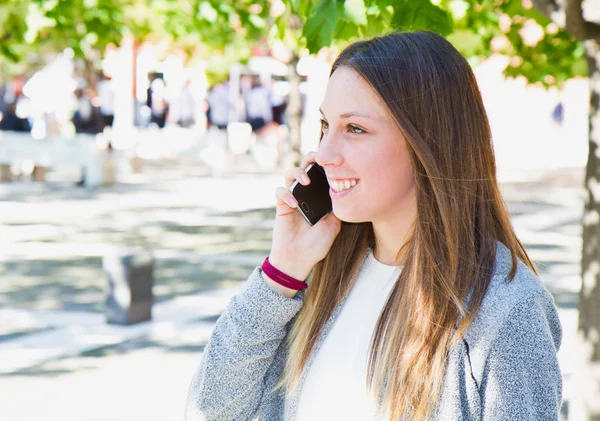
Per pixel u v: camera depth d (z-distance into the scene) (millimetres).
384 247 2080
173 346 8422
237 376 2129
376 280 2070
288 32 6926
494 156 1989
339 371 2006
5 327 8992
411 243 1973
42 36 8180
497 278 1841
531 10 5449
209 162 29812
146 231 15992
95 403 6633
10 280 11398
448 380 1823
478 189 1937
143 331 8938
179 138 31547
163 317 9547
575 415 4207
